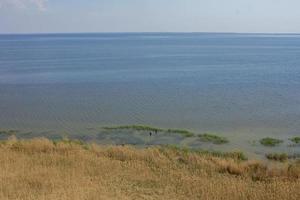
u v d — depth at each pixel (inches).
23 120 1249.4
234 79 2276.1
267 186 539.2
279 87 1918.1
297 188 526.9
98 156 703.7
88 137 1039.6
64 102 1558.8
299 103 1481.3
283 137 1026.7
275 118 1240.2
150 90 1871.3
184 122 1200.2
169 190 524.4
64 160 656.4
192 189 525.7
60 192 484.1
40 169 596.1
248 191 515.2
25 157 671.8
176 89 1895.9
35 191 490.9
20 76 2512.3
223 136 1035.9
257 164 653.3
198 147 930.7
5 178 542.3
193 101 1550.2
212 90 1845.5
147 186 541.0
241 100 1558.8
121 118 1264.8
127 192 512.4
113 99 1619.1
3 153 690.8
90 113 1344.7
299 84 2017.7
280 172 616.4
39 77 2454.5
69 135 1061.1
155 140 1002.1
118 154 712.4
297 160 797.2
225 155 793.6
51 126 1171.3
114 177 576.7
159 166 645.9
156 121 1219.2
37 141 791.7
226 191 515.2
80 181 542.3
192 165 658.8
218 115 1289.4
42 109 1419.8
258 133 1067.3
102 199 465.4
